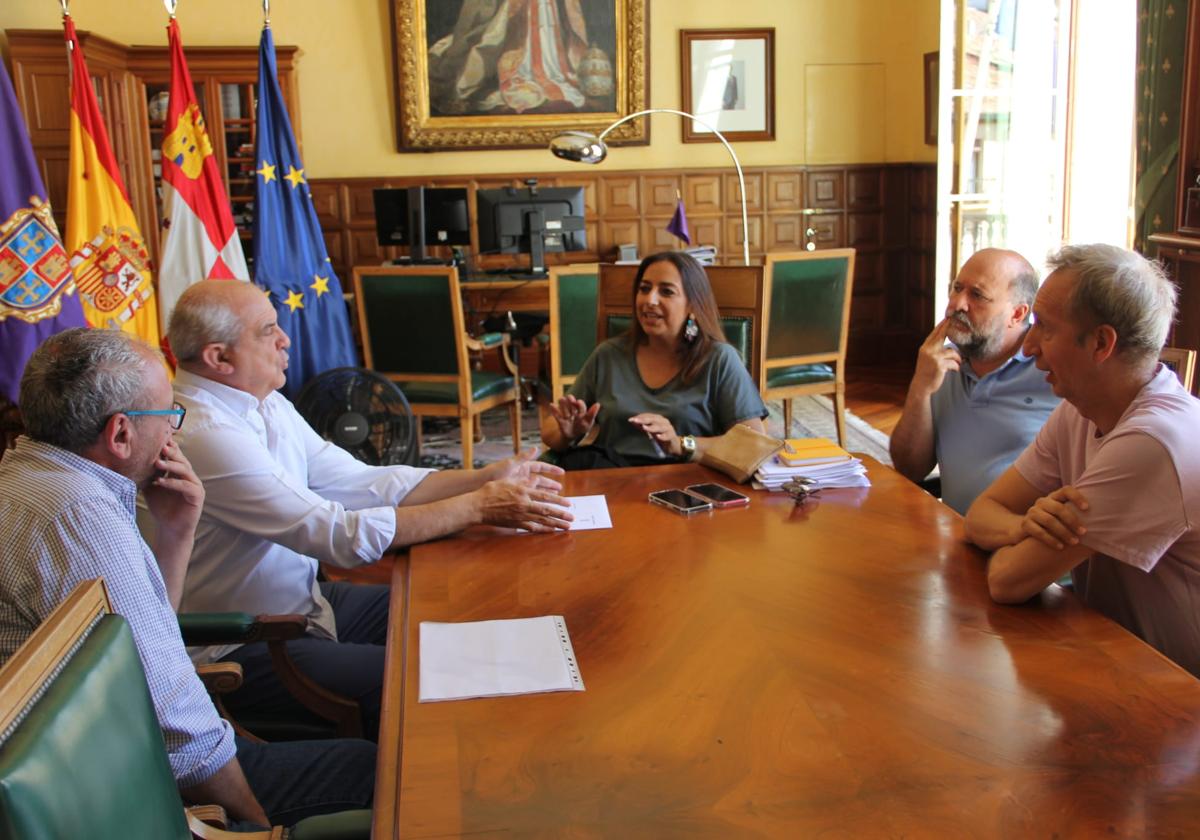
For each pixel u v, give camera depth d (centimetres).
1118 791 119
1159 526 157
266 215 476
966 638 159
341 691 201
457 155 723
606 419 293
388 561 368
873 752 128
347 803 168
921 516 216
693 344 289
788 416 520
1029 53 596
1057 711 137
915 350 760
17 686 100
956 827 114
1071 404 181
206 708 153
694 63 726
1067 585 232
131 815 110
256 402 218
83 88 433
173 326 211
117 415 154
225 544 212
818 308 500
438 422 621
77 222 434
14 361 399
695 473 252
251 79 664
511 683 149
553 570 192
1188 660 167
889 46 732
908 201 747
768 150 741
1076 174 598
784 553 196
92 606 121
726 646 158
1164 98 405
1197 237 373
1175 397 164
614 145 729
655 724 137
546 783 124
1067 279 168
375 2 698
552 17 708
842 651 155
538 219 624
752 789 122
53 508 145
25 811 91
